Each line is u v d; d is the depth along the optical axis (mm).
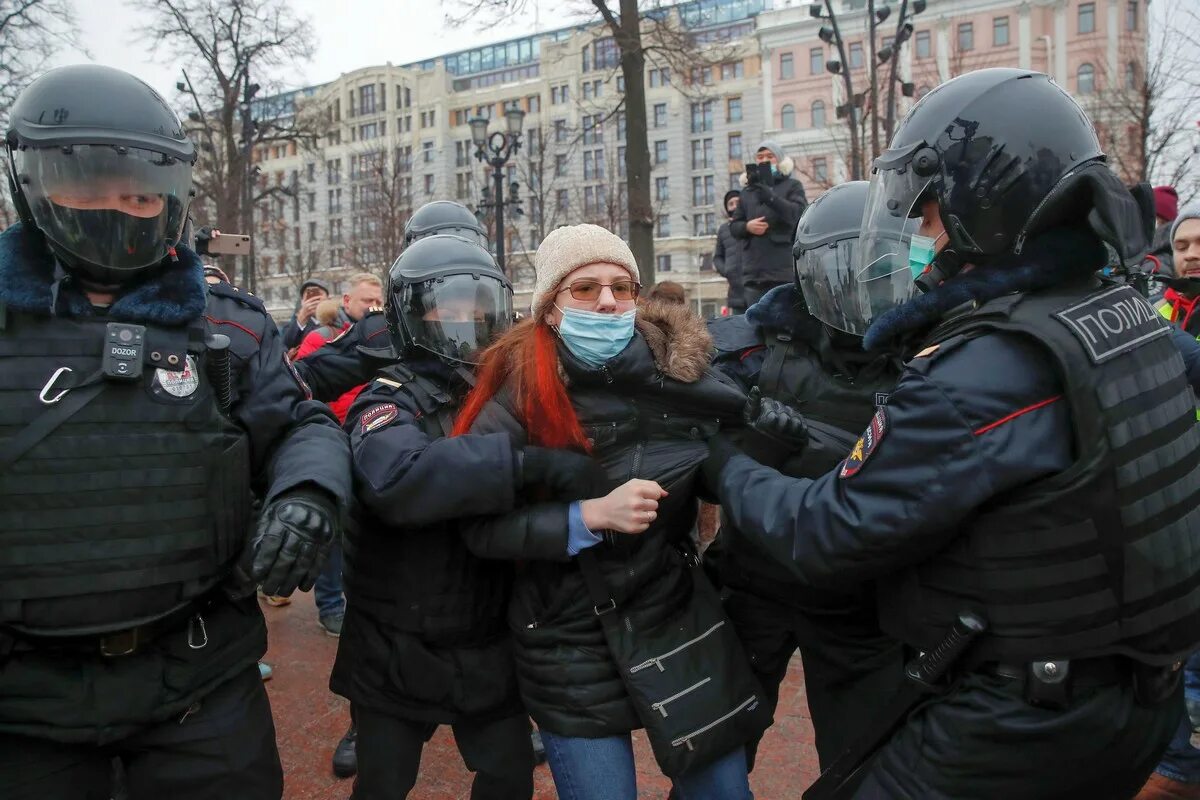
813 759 3027
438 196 63219
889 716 1539
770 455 1957
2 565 1449
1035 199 1366
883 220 1674
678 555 2033
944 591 1413
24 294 1466
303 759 3125
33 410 1471
